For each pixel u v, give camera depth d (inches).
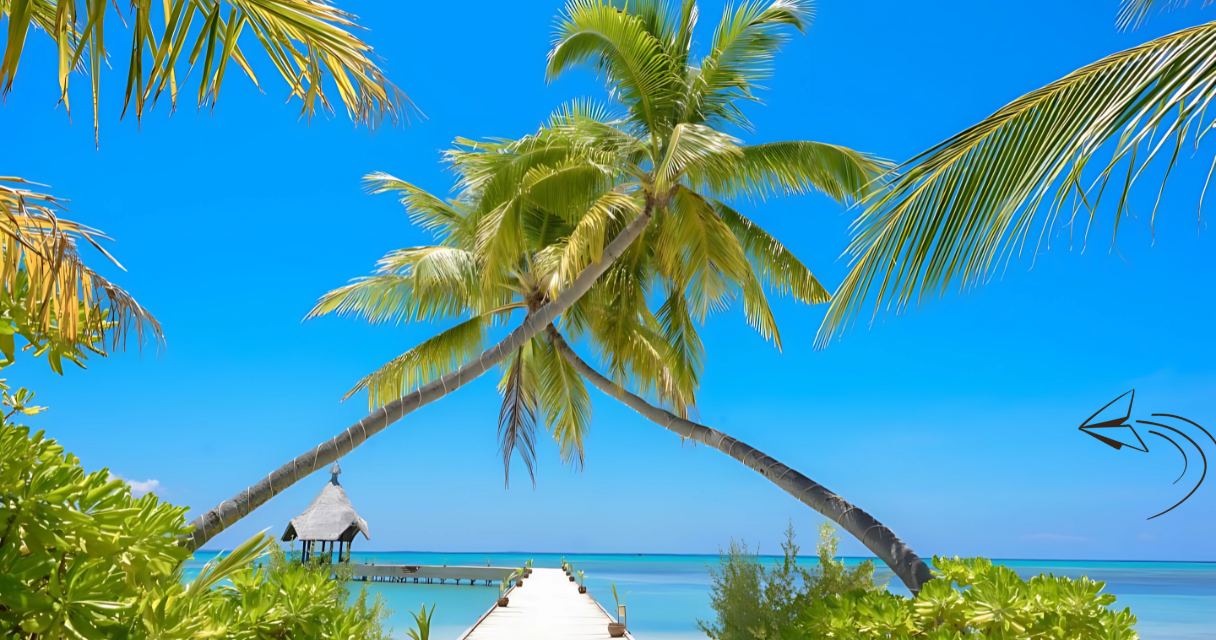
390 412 364.5
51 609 72.9
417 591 1489.9
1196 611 1389.0
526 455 519.8
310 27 124.4
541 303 491.2
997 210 111.0
